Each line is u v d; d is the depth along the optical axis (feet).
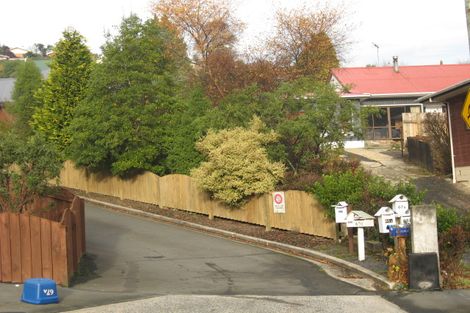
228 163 68.39
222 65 125.59
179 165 82.58
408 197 50.75
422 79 135.85
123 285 41.96
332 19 130.11
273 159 71.61
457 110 79.41
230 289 40.42
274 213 65.77
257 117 72.79
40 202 51.37
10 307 33.12
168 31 131.64
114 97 86.02
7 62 350.02
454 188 75.92
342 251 53.06
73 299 35.76
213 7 135.74
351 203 53.21
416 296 36.14
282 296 37.52
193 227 72.38
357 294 37.93
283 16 128.98
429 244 38.24
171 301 35.63
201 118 79.15
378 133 127.13
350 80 135.33
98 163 93.30
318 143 71.15
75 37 107.86
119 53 86.74
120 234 66.85
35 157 47.21
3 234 39.93
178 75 125.70
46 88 107.96
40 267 40.14
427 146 87.76
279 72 123.95
